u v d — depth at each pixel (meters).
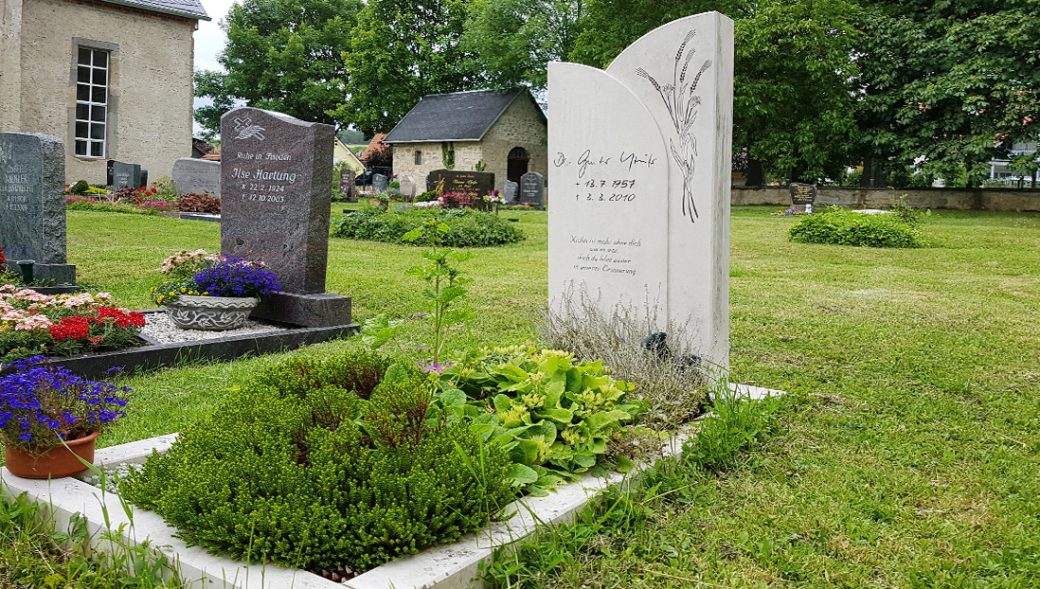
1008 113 28.44
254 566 2.86
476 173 28.58
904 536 3.51
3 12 24.11
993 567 3.22
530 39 46.53
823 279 12.36
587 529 3.33
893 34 31.48
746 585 3.05
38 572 3.05
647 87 5.75
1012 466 4.37
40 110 25.67
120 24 27.23
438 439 3.32
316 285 8.20
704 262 5.53
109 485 3.68
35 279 9.55
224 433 3.50
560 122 6.25
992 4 30.19
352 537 2.89
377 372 4.20
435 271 4.60
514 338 7.20
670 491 3.77
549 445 3.80
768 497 3.89
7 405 3.48
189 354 6.62
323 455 3.19
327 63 58.59
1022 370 6.52
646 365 5.11
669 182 5.67
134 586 2.89
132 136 27.97
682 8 34.47
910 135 31.94
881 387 5.96
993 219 25.83
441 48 53.56
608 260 6.05
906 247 16.88
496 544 3.07
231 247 8.70
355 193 34.88
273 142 8.23
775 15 32.06
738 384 5.81
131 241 15.16
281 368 4.30
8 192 9.95
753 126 34.50
